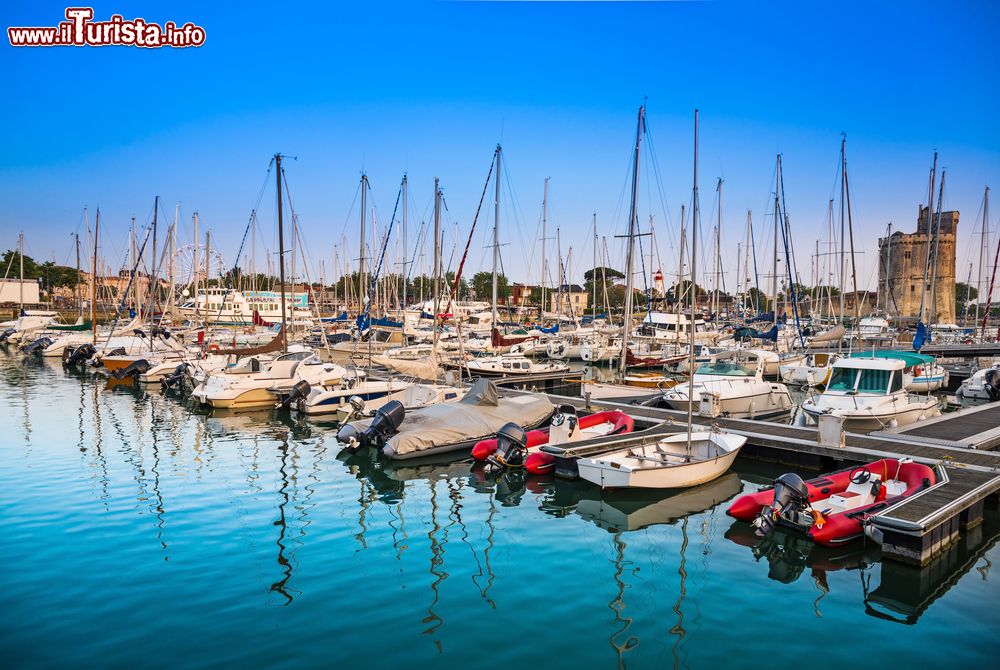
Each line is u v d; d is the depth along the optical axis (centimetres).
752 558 1162
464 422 1992
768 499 1371
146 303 5888
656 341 4853
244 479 1631
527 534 1277
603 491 1560
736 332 4306
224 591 992
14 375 3722
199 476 1648
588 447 1720
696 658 822
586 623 911
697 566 1123
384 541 1223
